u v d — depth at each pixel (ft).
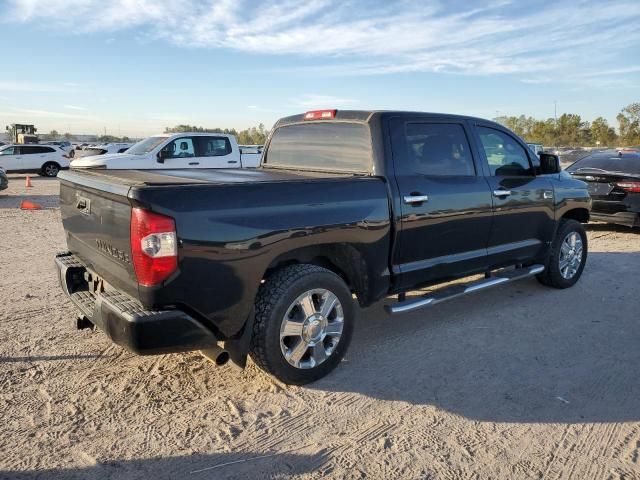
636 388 12.60
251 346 11.92
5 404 11.42
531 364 13.85
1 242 28.66
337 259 13.42
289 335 12.07
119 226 10.59
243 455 9.86
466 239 15.87
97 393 12.00
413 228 14.20
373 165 14.02
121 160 44.16
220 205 10.63
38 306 17.53
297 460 9.75
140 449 9.96
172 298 10.27
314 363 12.57
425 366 13.70
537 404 11.83
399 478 9.28
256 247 11.10
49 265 23.27
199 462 9.62
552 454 9.99
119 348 14.35
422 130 15.06
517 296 19.66
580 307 18.43
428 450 10.09
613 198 30.68
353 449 10.11
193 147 48.14
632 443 10.38
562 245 20.02
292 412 11.40
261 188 11.32
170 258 10.05
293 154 16.70
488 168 16.72
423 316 17.44
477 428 10.87
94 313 11.28
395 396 12.14
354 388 12.49
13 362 13.38
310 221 11.91
